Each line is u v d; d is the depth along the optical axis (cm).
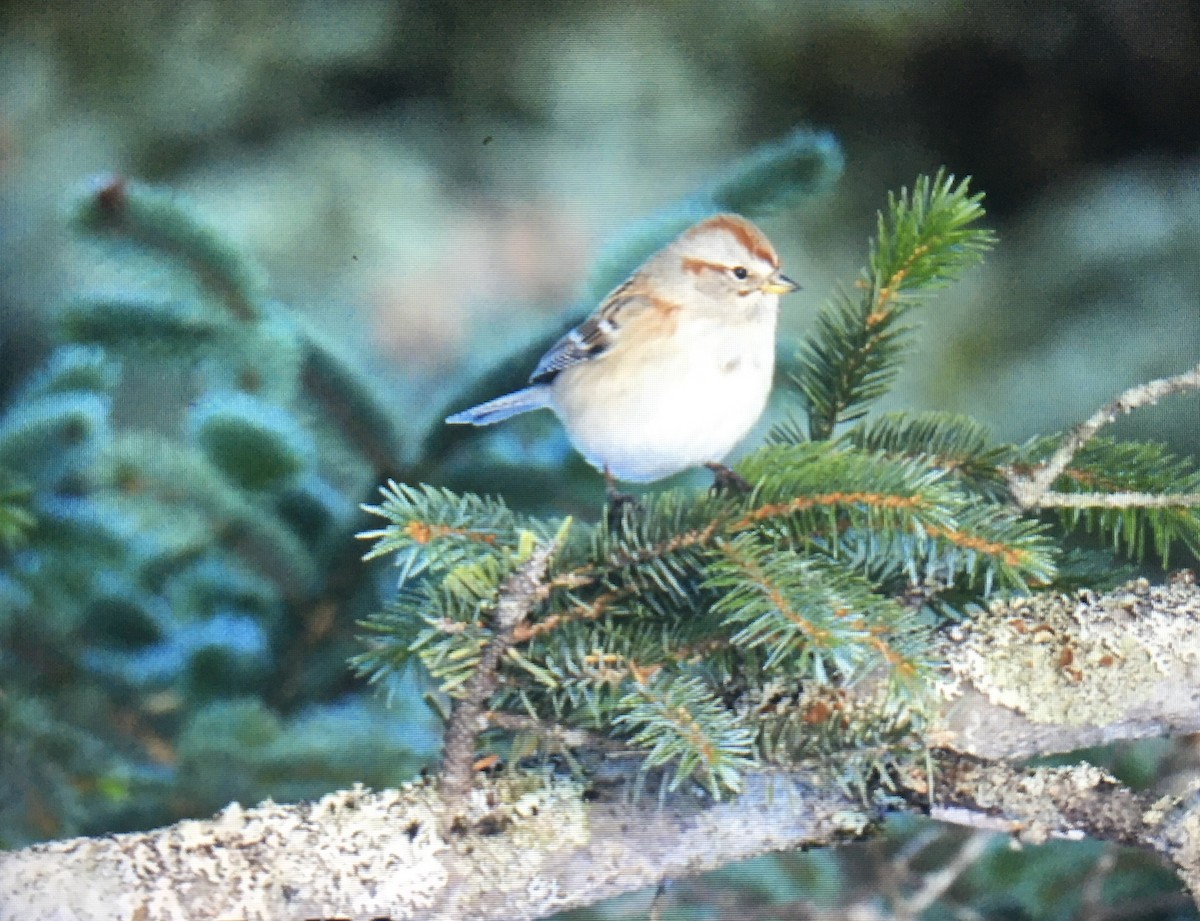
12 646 861
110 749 860
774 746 841
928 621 846
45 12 910
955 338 905
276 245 909
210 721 854
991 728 843
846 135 926
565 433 868
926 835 857
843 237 916
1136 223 907
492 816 841
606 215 914
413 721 860
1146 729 844
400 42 913
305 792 854
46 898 838
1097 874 855
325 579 862
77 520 862
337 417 865
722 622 843
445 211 912
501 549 843
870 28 916
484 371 866
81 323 862
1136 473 850
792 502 845
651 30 915
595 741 841
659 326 860
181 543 862
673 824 841
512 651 841
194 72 911
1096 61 934
